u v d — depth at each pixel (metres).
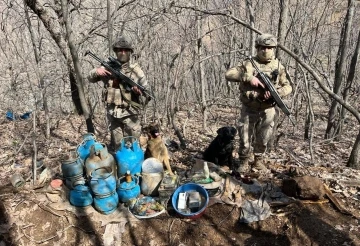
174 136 6.84
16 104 7.41
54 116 8.82
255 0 8.20
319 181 3.98
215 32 9.83
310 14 6.94
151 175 4.05
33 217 3.88
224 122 8.72
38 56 5.12
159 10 5.43
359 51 6.14
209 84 11.33
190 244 3.69
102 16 8.03
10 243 3.66
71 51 4.38
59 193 4.11
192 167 4.64
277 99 3.84
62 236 3.74
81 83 4.57
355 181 4.38
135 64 4.27
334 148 6.47
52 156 5.62
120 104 4.20
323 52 9.22
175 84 5.73
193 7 5.22
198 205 3.90
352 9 5.88
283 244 3.58
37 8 5.89
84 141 4.22
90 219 3.85
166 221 3.83
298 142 6.94
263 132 4.41
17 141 6.39
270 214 3.81
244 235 3.72
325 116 9.73
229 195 4.08
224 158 4.71
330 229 3.56
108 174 3.83
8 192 4.18
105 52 7.43
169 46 7.94
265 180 4.48
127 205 4.00
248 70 3.97
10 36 5.25
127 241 3.72
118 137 4.52
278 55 5.55
